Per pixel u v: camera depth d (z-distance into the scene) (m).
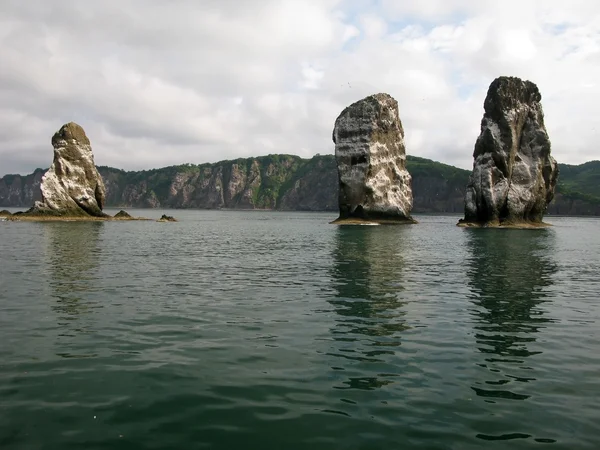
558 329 14.50
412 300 18.66
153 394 9.15
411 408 8.66
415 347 12.43
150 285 21.34
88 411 8.37
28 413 8.25
